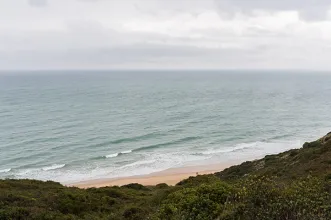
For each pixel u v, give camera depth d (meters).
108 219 13.98
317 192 8.70
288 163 26.77
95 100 122.12
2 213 13.32
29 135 63.44
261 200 8.14
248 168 32.22
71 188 23.94
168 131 69.12
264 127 75.62
